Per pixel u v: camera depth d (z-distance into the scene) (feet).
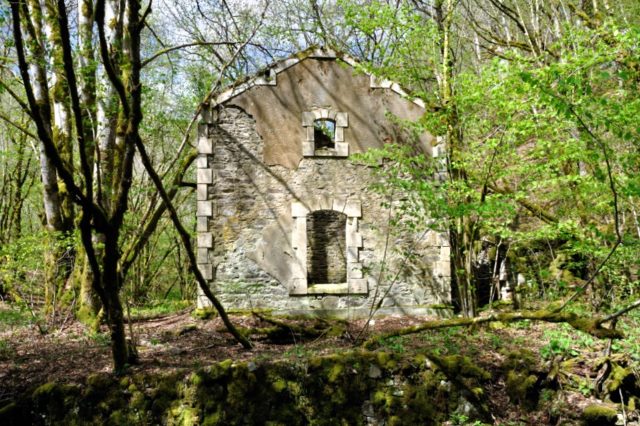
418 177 29.55
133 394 20.44
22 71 15.78
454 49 42.04
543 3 35.17
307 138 33.09
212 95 32.94
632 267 28.78
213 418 20.11
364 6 30.83
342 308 32.42
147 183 45.70
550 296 32.73
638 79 22.65
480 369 21.48
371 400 20.86
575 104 16.30
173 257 56.70
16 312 31.24
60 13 15.81
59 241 30.01
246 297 32.04
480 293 35.04
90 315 31.01
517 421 20.66
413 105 33.86
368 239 33.06
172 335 28.43
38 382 21.25
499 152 24.85
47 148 16.53
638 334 24.72
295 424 20.48
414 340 25.26
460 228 28.58
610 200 23.39
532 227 35.06
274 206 32.71
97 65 28.48
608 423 19.31
